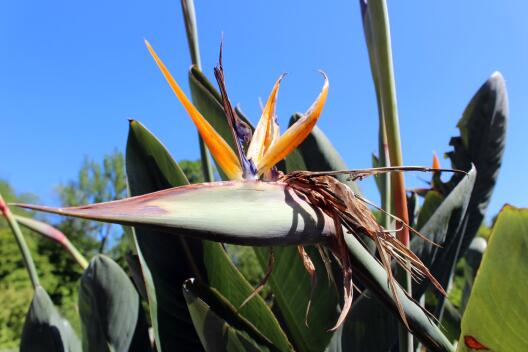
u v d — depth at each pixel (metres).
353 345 0.40
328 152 0.54
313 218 0.25
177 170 0.42
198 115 0.30
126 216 0.20
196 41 0.54
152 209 0.21
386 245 0.28
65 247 0.56
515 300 0.27
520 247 0.26
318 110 0.30
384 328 0.40
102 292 0.47
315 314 0.48
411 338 0.37
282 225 0.24
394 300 0.29
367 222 0.27
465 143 0.62
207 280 0.42
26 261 0.51
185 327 0.41
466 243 0.62
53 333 0.48
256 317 0.42
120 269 0.48
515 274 0.27
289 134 0.30
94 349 0.47
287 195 0.26
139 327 0.47
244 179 0.27
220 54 0.31
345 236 0.27
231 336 0.34
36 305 0.49
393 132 0.39
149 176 0.43
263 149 0.33
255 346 0.34
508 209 0.26
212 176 0.53
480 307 0.29
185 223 0.21
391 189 0.39
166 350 0.40
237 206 0.23
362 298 0.41
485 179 0.61
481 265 0.28
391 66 0.39
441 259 0.46
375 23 0.39
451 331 0.69
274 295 0.51
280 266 0.48
